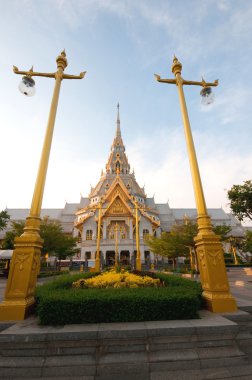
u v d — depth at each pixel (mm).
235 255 39719
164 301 4531
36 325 4270
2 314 4684
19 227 29438
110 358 3643
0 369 3533
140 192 62281
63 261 41312
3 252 26266
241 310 5562
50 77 7629
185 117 7449
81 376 3434
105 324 4207
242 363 3691
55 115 7043
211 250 5656
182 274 22656
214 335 3930
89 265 40500
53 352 3707
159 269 36219
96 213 48688
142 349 3762
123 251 45688
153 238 33969
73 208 68438
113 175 63000
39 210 5898
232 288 12578
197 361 3646
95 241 45406
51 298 4453
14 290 4941
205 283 5578
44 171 6246
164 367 3574
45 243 25672
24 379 3412
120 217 47562
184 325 4047
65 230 59094
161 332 3879
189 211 71812
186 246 26391
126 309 4430
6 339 3744
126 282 7578
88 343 3771
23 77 7074
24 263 5176
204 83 8000
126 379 3381
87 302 4422
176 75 8133
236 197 17984
